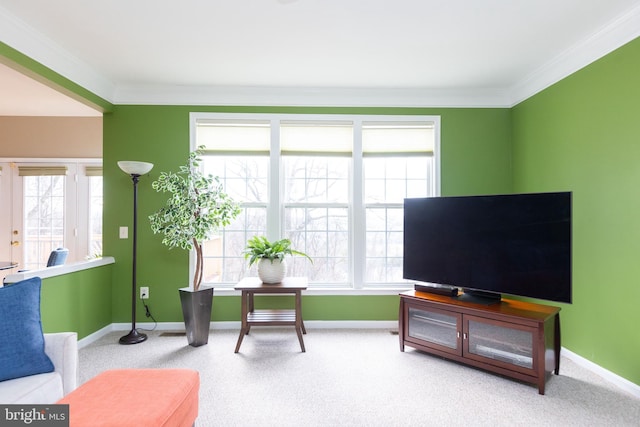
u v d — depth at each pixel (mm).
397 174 3580
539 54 2709
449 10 2129
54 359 1693
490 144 3500
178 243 3012
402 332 2865
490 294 2729
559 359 2424
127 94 3373
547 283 2316
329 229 3566
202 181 3031
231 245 3523
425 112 3502
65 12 2141
